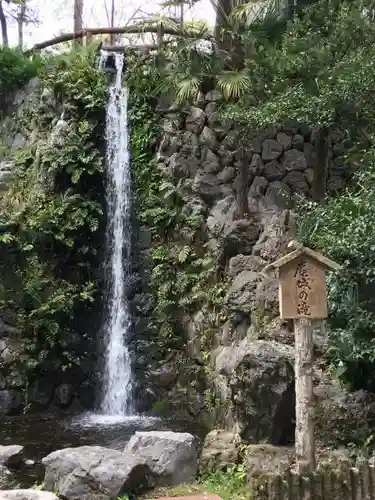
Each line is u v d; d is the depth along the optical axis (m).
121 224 9.83
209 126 9.50
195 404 8.30
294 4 7.66
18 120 10.85
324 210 5.61
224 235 8.24
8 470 5.34
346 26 6.42
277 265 4.37
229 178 9.27
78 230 9.54
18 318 8.93
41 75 10.65
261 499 3.92
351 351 5.14
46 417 8.62
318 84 6.46
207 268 8.73
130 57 10.33
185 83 8.65
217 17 9.12
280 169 9.23
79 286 9.45
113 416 8.75
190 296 8.82
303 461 4.30
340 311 5.11
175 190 9.43
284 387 5.17
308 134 9.37
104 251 9.88
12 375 8.77
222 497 4.41
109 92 10.23
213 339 8.19
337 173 9.09
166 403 8.73
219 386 7.25
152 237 9.62
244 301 6.97
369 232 4.88
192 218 9.15
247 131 8.08
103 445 6.86
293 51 6.98
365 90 5.93
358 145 7.18
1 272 9.09
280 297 4.37
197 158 9.52
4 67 11.04
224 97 8.52
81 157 9.59
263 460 4.77
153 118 9.98
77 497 4.37
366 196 5.22
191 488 4.66
